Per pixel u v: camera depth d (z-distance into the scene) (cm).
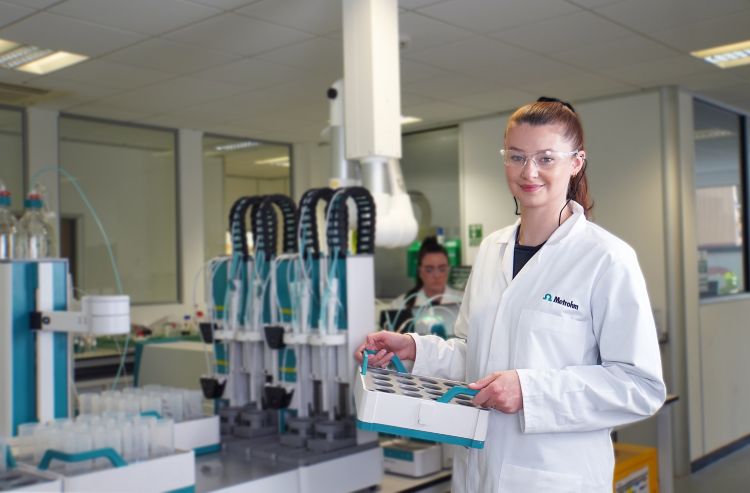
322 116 546
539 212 147
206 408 245
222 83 444
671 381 471
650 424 475
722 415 515
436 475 215
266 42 365
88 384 430
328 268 204
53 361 192
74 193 533
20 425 175
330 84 449
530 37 364
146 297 573
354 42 287
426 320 275
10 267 187
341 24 338
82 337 464
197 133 602
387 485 205
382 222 285
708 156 515
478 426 133
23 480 147
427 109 538
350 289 200
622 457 319
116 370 442
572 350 136
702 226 503
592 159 509
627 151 491
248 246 225
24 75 423
